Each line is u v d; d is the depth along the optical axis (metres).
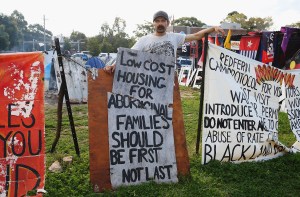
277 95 6.91
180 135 5.47
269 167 6.03
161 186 5.04
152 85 5.41
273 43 11.60
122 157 5.10
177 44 5.91
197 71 18.66
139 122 5.28
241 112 6.34
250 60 6.52
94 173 4.92
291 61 11.41
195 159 6.19
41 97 4.76
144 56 5.38
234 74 6.36
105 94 5.16
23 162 4.63
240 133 6.30
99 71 5.17
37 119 4.73
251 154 6.35
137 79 5.34
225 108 6.21
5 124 4.60
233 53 6.30
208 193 4.84
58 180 5.02
